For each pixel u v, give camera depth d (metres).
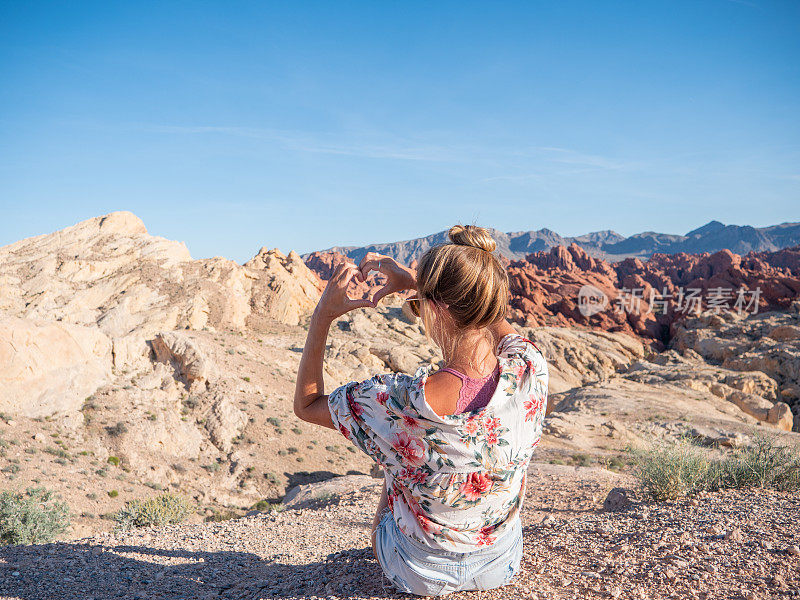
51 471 34.50
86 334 48.50
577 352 79.88
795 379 64.06
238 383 53.31
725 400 59.03
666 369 72.62
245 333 89.00
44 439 38.31
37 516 9.51
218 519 30.03
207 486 39.91
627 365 78.81
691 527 3.40
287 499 14.21
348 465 46.56
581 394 60.94
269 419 49.22
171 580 3.27
